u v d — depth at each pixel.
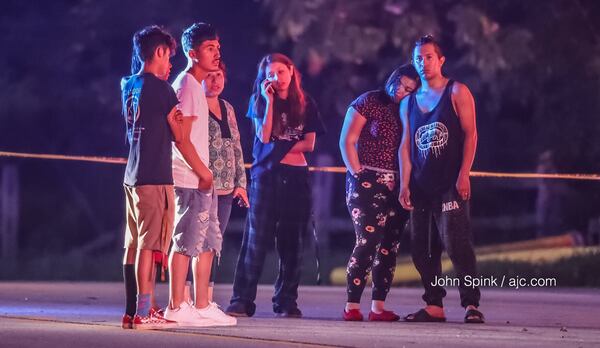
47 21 64.50
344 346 19.59
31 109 65.38
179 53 61.00
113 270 55.66
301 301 32.50
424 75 25.08
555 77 60.25
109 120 68.00
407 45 56.31
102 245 69.00
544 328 23.50
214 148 25.77
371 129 25.77
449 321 25.80
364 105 25.80
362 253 25.70
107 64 64.06
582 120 60.19
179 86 22.66
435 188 25.05
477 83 57.84
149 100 21.73
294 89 26.83
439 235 25.50
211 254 23.47
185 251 22.81
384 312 26.02
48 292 34.34
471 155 24.78
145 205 21.70
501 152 65.81
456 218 24.94
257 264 27.02
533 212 68.25
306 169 27.23
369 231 25.70
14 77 66.12
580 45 58.75
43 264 57.09
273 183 26.92
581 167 63.84
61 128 70.94
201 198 22.86
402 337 21.03
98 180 72.31
